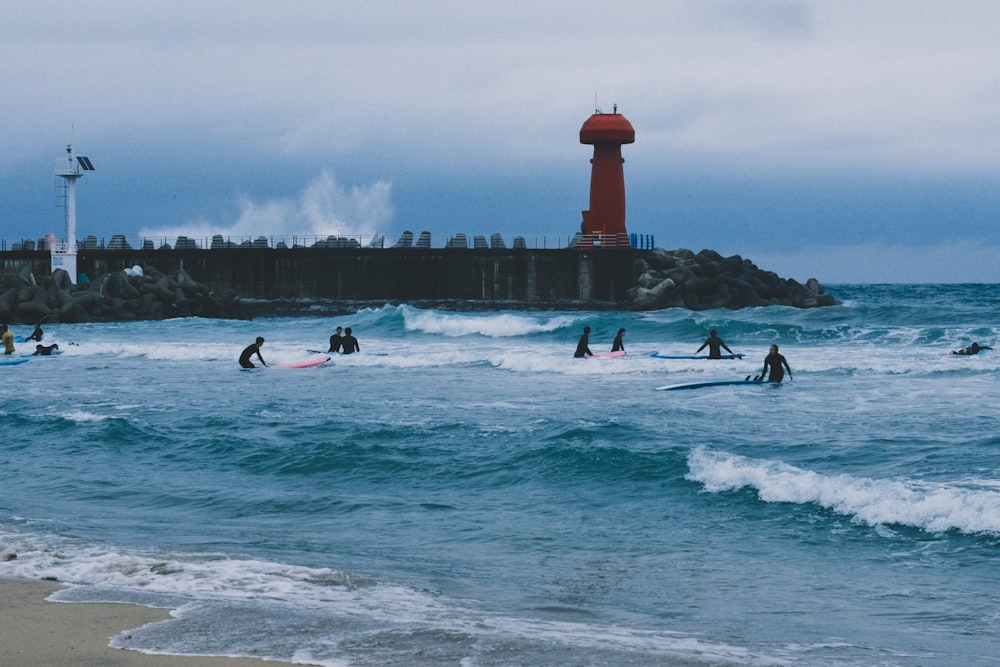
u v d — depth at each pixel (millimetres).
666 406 40562
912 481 25812
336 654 13422
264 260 126312
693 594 18156
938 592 18078
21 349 73438
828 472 27547
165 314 109562
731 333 81125
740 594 18156
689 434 33281
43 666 12602
